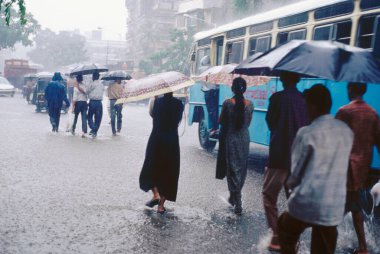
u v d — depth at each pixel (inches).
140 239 206.8
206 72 335.0
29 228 213.8
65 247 191.9
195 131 770.8
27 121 740.7
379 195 231.1
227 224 235.1
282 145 203.0
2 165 361.1
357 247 207.0
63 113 975.0
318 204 140.0
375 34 275.9
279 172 204.2
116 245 197.6
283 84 210.4
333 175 140.9
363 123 190.5
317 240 149.9
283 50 169.0
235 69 194.1
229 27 487.2
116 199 273.7
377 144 193.2
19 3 250.4
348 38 301.9
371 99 261.0
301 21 354.3
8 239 197.9
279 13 388.8
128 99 235.6
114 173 349.4
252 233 222.1
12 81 2177.7
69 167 364.5
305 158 141.6
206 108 503.5
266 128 393.4
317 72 152.4
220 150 259.1
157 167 249.6
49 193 279.6
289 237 151.9
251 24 433.1
